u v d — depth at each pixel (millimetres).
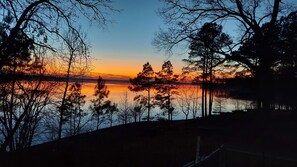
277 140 19938
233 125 26625
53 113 24969
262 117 23516
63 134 36312
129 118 64750
